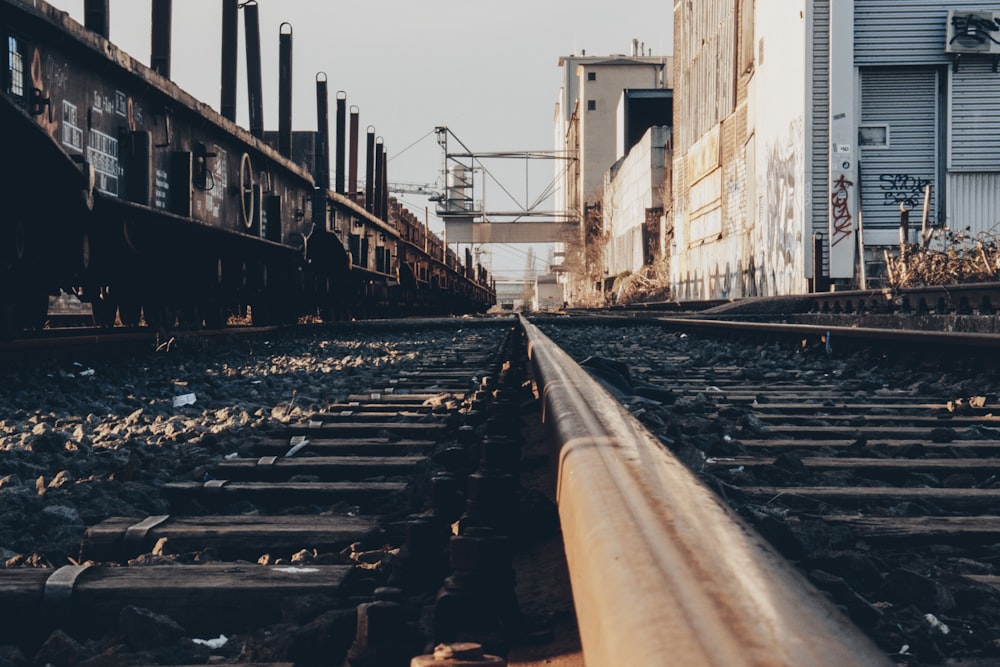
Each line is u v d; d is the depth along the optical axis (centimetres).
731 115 3453
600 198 8519
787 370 1000
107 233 1036
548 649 182
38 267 905
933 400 727
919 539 316
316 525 315
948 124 2447
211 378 929
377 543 303
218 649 217
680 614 85
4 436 566
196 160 1241
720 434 529
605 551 114
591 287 8350
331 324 1897
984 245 1725
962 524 325
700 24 4084
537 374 474
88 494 372
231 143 1411
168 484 393
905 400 727
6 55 748
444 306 4838
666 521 120
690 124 4344
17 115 646
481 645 167
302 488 389
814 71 2459
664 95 7206
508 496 248
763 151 2945
